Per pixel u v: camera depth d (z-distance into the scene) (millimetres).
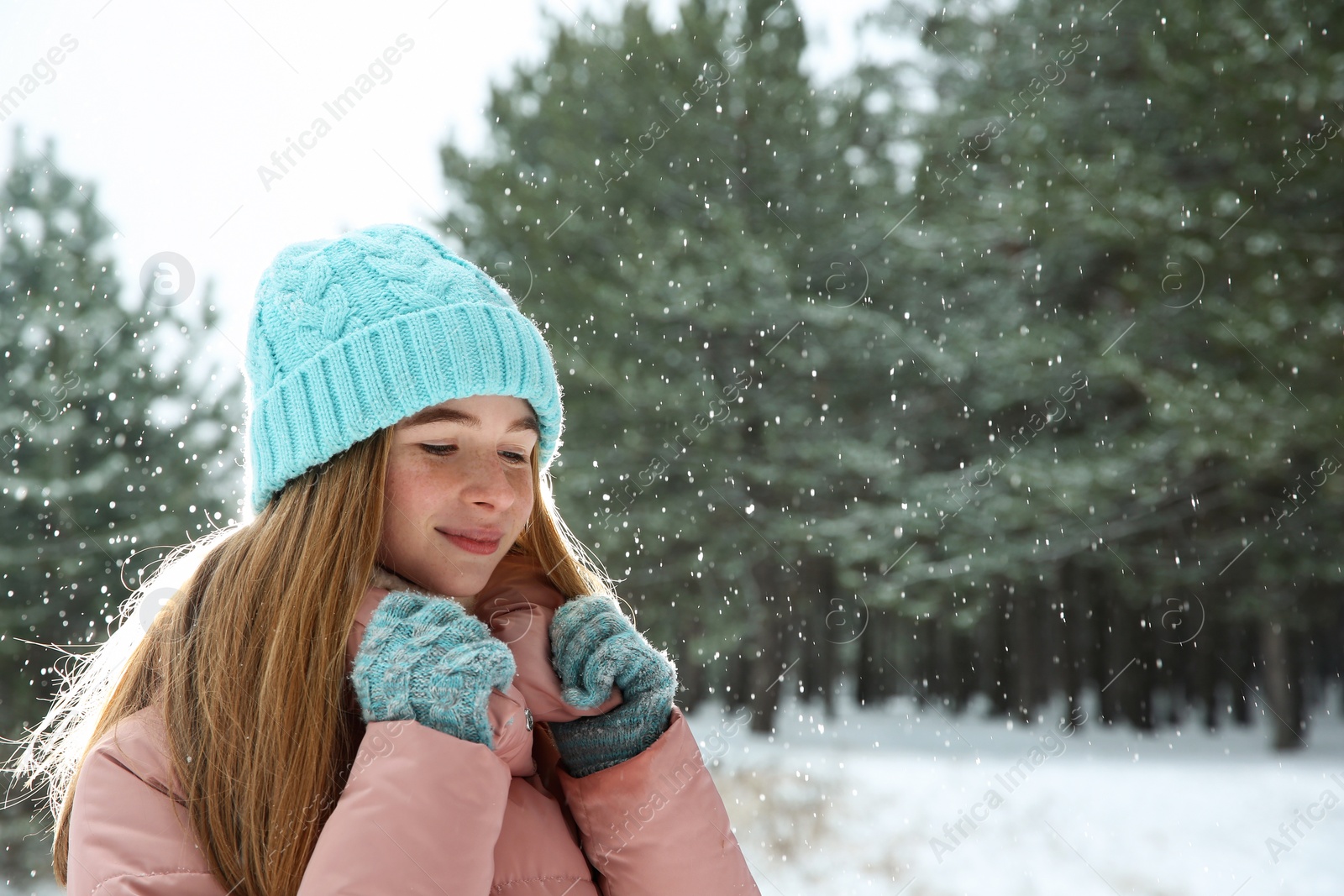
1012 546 12352
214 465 8172
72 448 7641
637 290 12516
